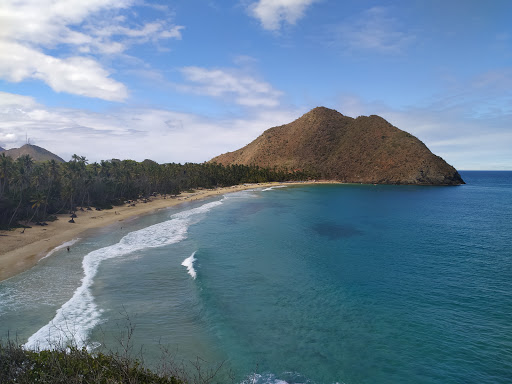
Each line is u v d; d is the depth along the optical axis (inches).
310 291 1054.4
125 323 792.3
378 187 7214.6
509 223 2625.5
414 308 933.2
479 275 1250.0
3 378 362.0
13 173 2433.6
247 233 1998.0
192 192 5418.3
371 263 1403.8
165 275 1150.3
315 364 647.1
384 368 636.7
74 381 352.5
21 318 804.6
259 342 727.1
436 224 2544.3
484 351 701.9
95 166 4114.2
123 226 2191.2
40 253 1446.9
